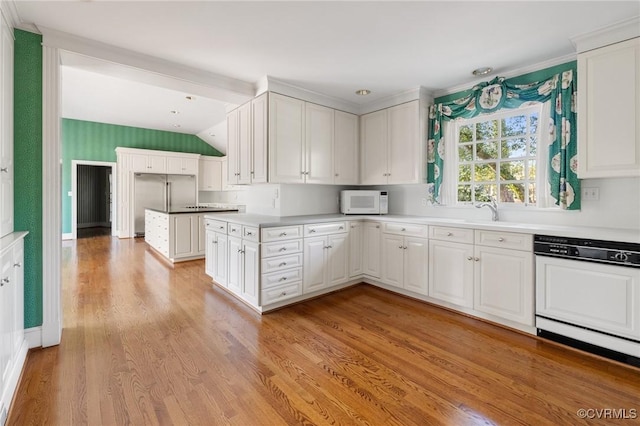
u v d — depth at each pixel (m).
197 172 8.09
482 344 2.28
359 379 1.84
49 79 2.20
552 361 2.04
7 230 1.89
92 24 2.13
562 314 2.21
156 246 5.53
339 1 1.90
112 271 4.29
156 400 1.64
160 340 2.31
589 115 2.26
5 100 1.87
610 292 2.00
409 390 1.74
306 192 3.90
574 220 2.60
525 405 1.62
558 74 2.58
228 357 2.08
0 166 1.75
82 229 8.95
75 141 6.85
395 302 3.17
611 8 1.96
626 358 1.96
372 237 3.61
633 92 2.08
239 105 3.63
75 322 2.62
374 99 3.80
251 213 4.15
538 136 2.87
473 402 1.64
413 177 3.46
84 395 1.67
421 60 2.73
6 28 1.88
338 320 2.72
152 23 2.13
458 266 2.81
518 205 3.00
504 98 2.90
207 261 3.84
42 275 2.17
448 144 3.50
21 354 1.90
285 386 1.77
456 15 2.04
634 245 1.90
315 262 3.26
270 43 2.42
